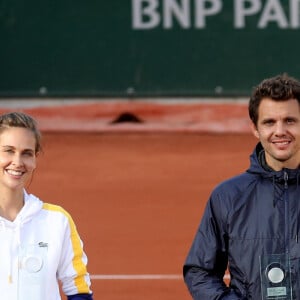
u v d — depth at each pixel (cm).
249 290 1106
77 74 4116
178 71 4103
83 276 1169
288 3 4078
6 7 4088
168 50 4094
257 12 4088
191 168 3506
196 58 4097
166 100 4103
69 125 4078
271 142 1120
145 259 2455
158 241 2620
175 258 2464
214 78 4103
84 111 4100
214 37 4094
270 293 1094
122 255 2489
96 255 2489
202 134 4012
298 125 1116
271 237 1104
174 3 4091
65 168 3488
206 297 1125
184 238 2652
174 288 2212
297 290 1092
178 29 4091
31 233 1145
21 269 1133
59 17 4097
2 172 1136
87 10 4091
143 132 4034
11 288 1129
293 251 1098
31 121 1151
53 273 1145
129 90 4112
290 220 1108
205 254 1136
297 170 1119
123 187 3250
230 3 4088
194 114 4078
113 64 4106
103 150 3753
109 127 4066
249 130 4034
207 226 1145
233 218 1122
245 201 1125
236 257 1113
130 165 3541
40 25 4097
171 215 2897
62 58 4109
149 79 4112
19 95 4125
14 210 1155
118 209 2969
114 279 2283
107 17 4094
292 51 4094
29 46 4106
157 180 3344
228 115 4078
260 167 1131
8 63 4116
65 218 1164
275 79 1123
